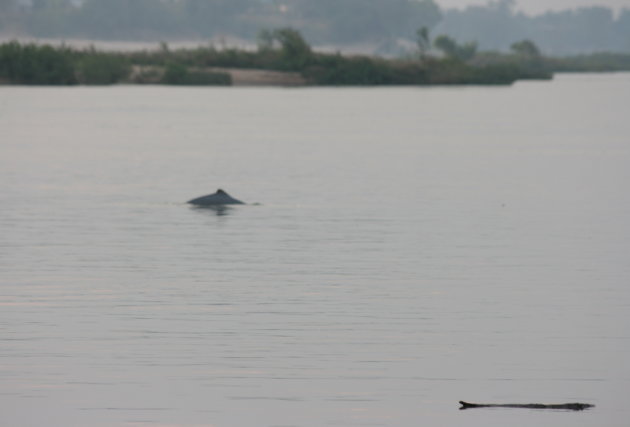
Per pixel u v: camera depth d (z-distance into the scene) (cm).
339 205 9862
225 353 4909
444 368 4706
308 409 4200
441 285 6381
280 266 6919
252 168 13112
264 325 5403
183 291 6162
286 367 4709
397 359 4838
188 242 7806
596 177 12469
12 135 17925
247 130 19550
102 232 8256
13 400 4291
